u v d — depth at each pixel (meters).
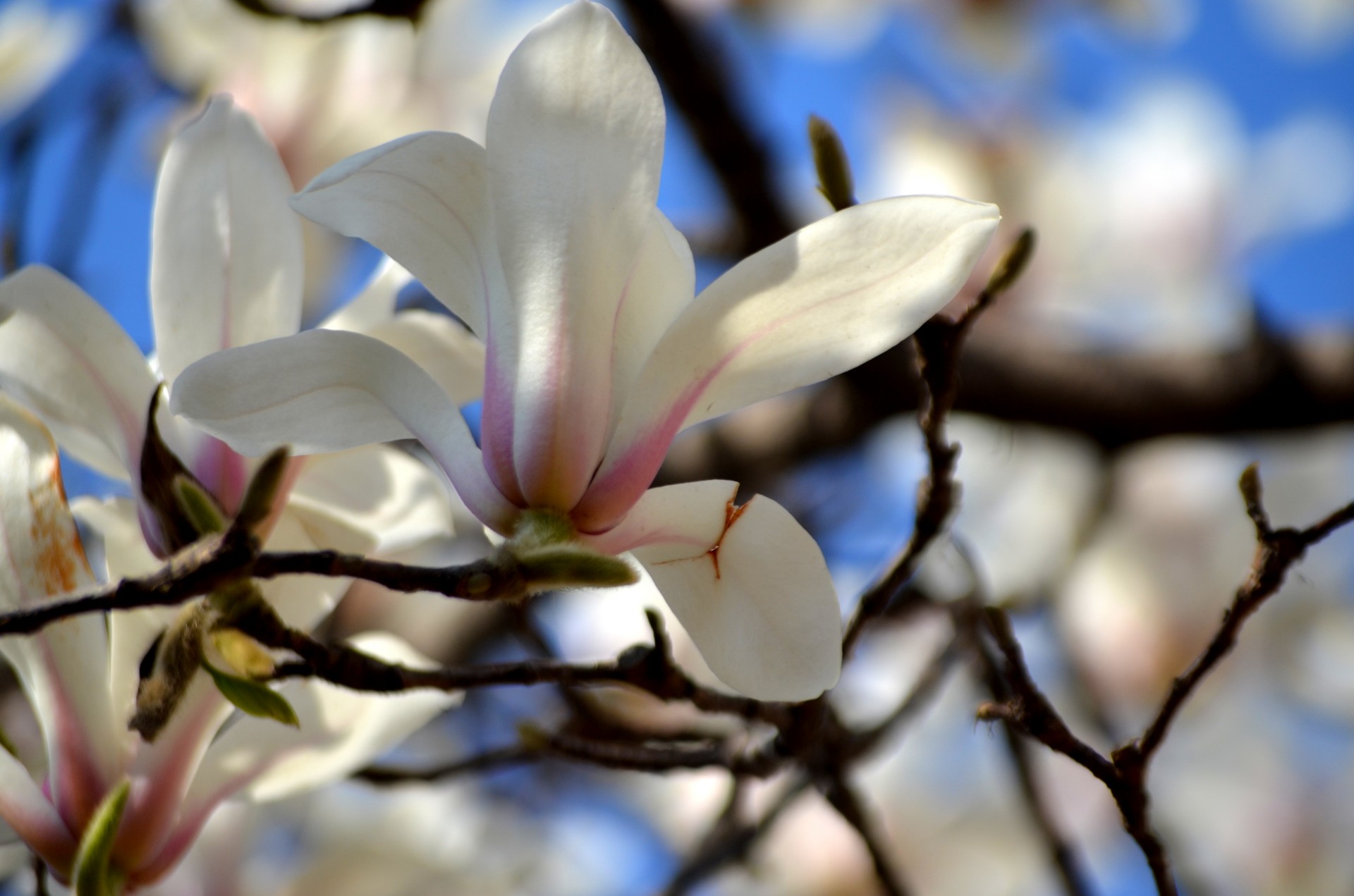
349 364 1.54
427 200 1.54
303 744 1.60
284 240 1.59
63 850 1.59
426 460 1.72
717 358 1.54
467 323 1.55
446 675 1.57
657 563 1.55
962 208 1.53
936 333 1.58
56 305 1.57
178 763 1.59
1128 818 1.60
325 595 1.60
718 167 2.09
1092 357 2.23
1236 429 2.21
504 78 1.53
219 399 1.53
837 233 1.53
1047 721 1.60
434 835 2.01
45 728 1.59
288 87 2.24
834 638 1.55
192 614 1.56
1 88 2.20
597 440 1.54
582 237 1.54
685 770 1.64
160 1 2.28
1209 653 1.59
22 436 1.58
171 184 1.58
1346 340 2.18
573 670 1.58
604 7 1.53
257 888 1.77
